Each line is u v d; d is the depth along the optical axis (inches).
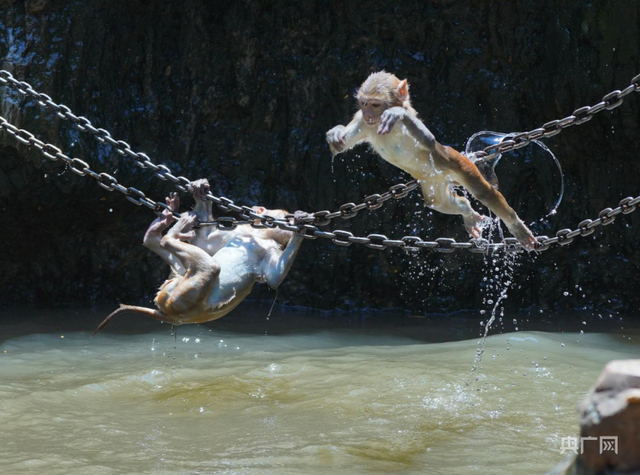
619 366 97.9
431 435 292.4
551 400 337.7
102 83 549.0
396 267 605.9
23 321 533.3
